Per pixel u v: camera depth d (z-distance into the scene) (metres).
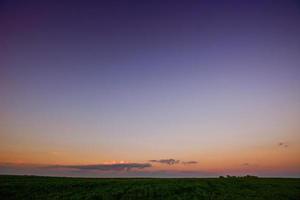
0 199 49.03
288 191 61.81
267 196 56.03
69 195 52.75
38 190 56.12
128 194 55.03
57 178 81.38
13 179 72.75
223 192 59.69
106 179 83.56
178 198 52.62
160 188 60.97
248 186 68.56
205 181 77.56
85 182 67.12
